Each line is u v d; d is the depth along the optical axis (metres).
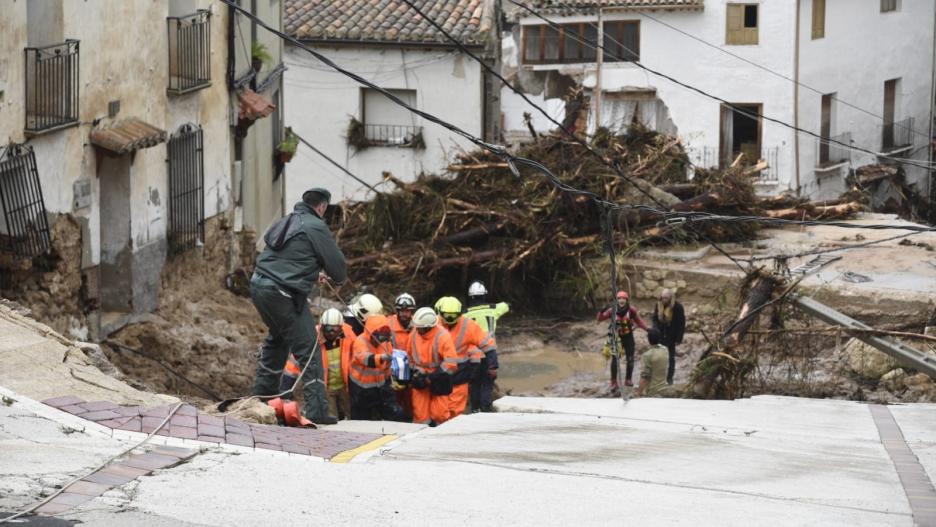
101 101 23.08
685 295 34.56
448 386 18.27
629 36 59.94
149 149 25.56
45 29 21.20
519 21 61.06
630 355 27.95
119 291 24.62
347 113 50.47
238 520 9.38
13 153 19.53
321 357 16.41
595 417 15.98
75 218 22.17
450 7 51.25
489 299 36.47
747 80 58.72
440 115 49.97
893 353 23.17
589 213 36.03
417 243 36.09
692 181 39.50
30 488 9.72
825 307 24.30
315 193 16.45
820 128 60.50
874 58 63.12
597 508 10.11
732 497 10.81
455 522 9.55
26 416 11.48
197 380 23.59
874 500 10.95
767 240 37.50
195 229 27.91
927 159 67.44
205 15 28.12
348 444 12.62
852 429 15.20
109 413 12.00
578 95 40.44
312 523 9.39
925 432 15.00
